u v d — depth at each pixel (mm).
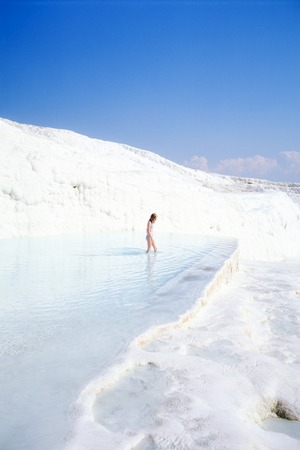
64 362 2566
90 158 19641
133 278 5445
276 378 2631
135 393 2311
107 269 6242
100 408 2135
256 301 5434
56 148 15078
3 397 2121
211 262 6953
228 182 50844
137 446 1830
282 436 2059
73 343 2900
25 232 11453
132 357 2686
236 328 3650
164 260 7285
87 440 1778
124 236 12500
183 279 5355
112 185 14750
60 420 1921
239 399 2307
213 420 2025
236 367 2746
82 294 4457
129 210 14820
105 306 3934
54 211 12523
